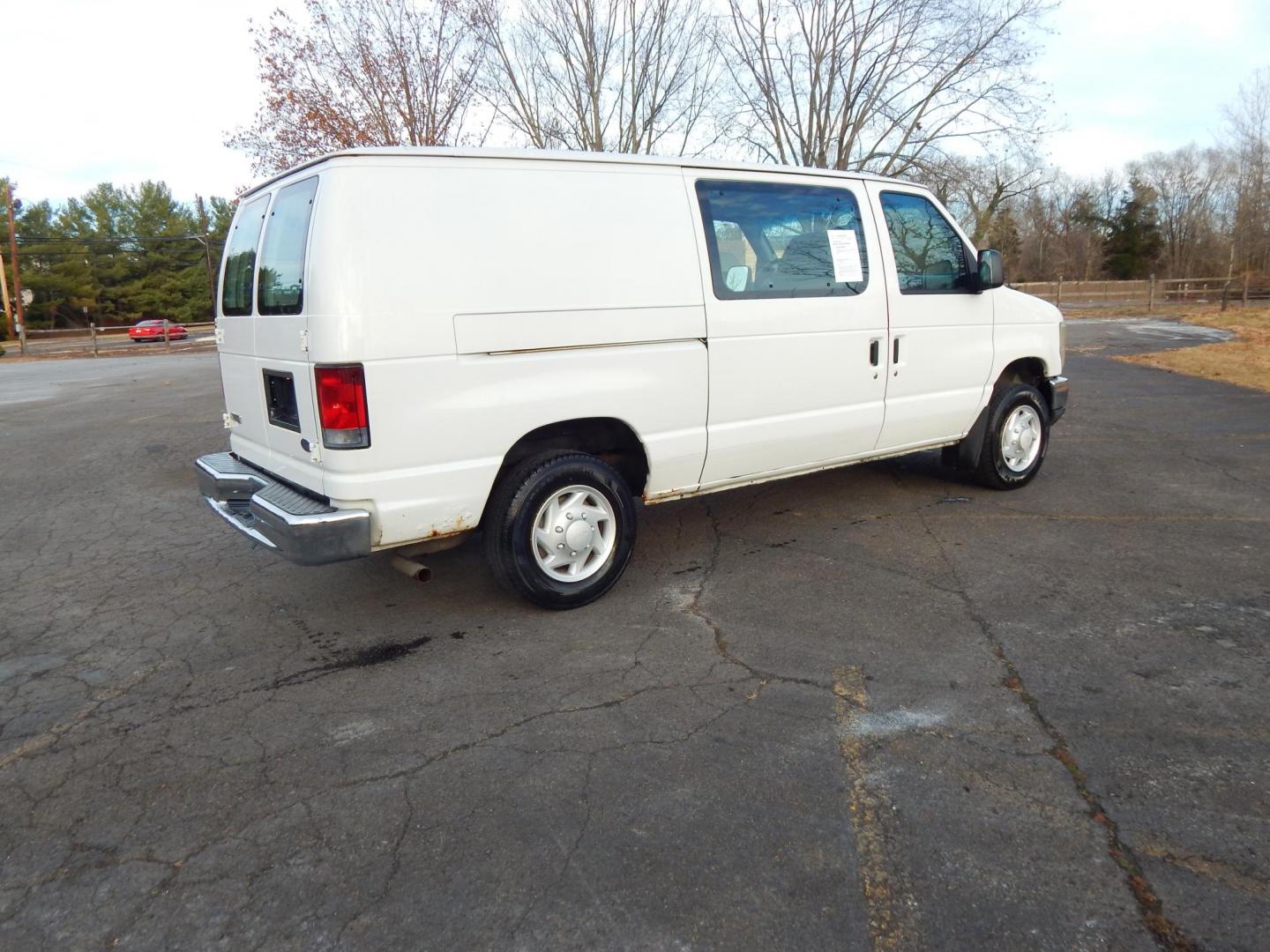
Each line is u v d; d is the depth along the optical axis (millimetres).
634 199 4168
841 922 2152
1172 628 3789
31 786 2885
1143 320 23547
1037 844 2416
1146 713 3096
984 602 4160
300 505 3705
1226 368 12641
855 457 5332
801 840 2467
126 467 8391
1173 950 2035
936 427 5645
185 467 8297
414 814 2650
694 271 4352
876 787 2705
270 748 3072
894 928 2127
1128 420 8852
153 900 2312
